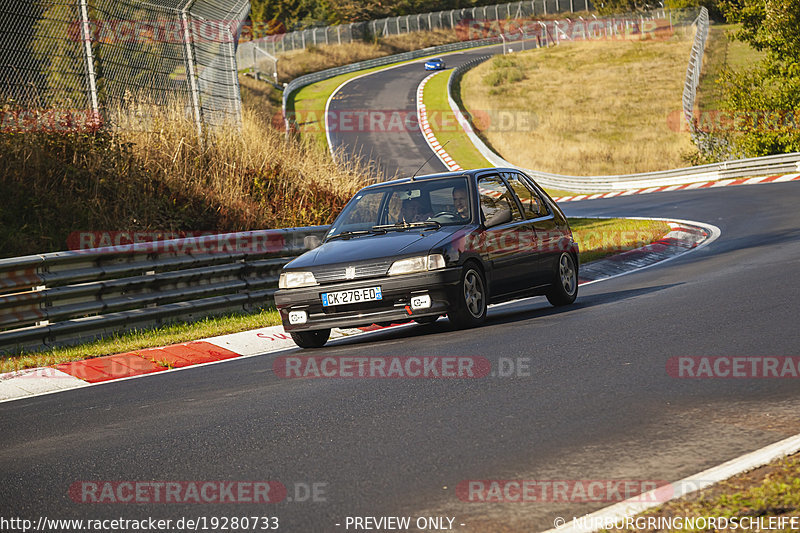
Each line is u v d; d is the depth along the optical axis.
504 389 20.42
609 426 16.64
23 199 47.66
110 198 51.59
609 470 14.10
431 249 30.08
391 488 13.97
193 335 35.34
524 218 36.22
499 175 36.44
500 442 16.08
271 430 18.47
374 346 29.77
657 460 14.45
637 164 192.38
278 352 32.03
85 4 53.81
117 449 18.03
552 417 17.56
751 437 15.37
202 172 58.97
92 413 22.44
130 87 57.38
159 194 54.44
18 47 50.72
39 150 49.25
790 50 146.12
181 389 24.97
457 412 18.61
